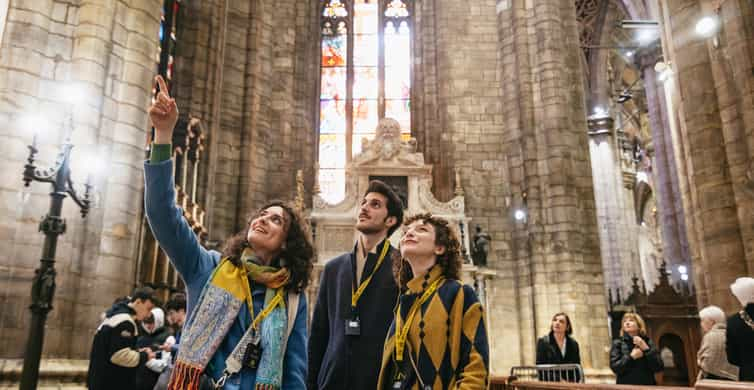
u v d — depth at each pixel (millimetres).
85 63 8945
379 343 3889
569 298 17141
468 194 21234
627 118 42469
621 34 33875
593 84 33531
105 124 9188
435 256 3623
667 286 20047
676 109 14117
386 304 4000
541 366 8852
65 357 8047
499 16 21188
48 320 7926
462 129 22062
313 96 24219
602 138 32281
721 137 9961
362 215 4227
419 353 3258
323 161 23984
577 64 19672
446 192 21375
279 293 3256
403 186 19828
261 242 3324
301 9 24109
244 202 18672
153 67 10172
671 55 11188
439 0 23672
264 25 21469
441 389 3148
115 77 9469
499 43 21109
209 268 3234
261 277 3219
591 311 17344
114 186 9133
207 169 16812
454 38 23125
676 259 25766
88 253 8547
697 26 10156
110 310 5832
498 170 21547
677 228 25953
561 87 18984
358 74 25203
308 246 3521
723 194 9719
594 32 33562
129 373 5602
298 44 23625
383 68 25188
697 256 12242
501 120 22156
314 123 24000
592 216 18281
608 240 30656
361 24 25875
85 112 8789
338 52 25531
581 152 18812
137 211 9562
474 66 22781
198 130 15562
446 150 21828
